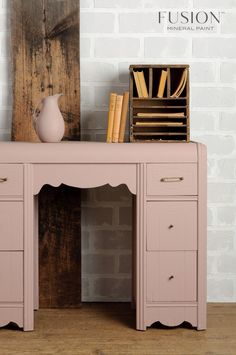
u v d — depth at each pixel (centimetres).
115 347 338
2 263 355
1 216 353
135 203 371
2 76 396
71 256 396
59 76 391
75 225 396
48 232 396
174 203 355
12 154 351
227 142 399
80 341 345
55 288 396
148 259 357
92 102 398
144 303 357
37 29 390
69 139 393
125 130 396
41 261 395
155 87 385
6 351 333
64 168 353
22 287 356
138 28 396
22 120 392
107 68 397
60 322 371
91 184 354
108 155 352
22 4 389
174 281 358
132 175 354
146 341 345
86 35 396
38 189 353
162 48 396
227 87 397
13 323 369
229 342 344
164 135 381
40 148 353
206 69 397
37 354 329
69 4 389
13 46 390
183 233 356
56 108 367
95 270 404
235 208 401
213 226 402
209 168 400
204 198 356
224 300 404
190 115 398
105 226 404
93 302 405
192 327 363
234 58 396
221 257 402
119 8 395
